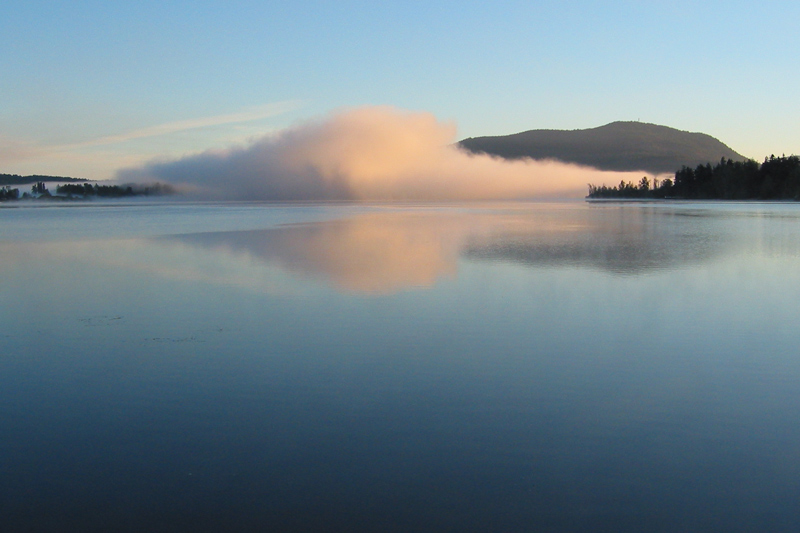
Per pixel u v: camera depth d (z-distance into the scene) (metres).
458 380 9.13
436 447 6.95
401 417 7.77
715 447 6.94
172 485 6.21
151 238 34.88
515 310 13.98
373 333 11.91
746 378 9.20
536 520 5.57
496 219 59.03
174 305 14.73
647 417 7.75
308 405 8.20
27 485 6.25
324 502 5.88
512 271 20.20
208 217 66.56
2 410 8.14
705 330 12.11
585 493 6.00
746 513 5.68
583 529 5.45
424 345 11.04
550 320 12.99
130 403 8.34
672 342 11.23
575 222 52.31
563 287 17.03
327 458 6.71
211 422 7.68
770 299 15.24
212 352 10.68
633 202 153.88
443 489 6.09
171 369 9.77
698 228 42.59
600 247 28.39
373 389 8.77
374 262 22.73
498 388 8.78
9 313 13.92
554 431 7.34
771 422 7.59
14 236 37.06
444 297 15.58
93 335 11.93
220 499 5.95
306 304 14.75
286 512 5.73
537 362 10.00
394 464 6.57
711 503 5.84
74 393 8.74
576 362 10.00
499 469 6.46
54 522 5.62
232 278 18.91
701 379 9.15
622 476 6.32
